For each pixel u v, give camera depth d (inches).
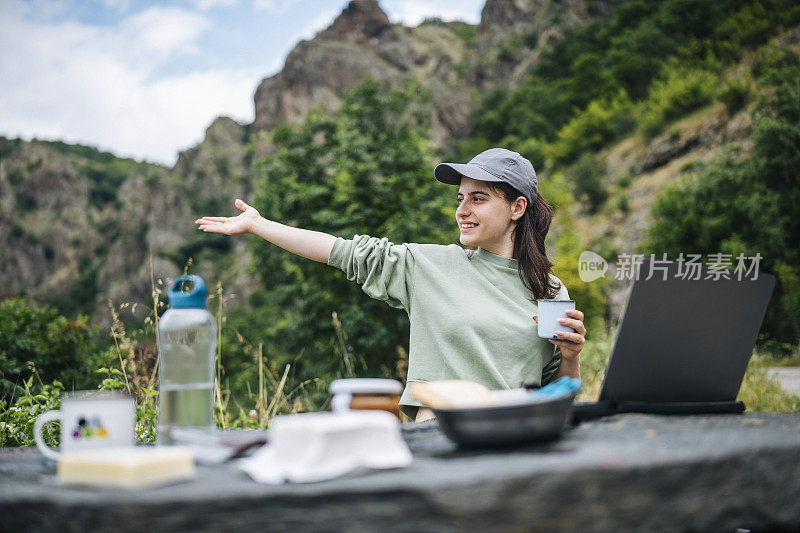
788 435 34.7
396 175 469.1
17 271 2837.1
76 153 3484.3
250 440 36.2
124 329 116.6
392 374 402.0
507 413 34.3
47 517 25.3
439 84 2340.1
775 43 1248.2
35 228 2987.2
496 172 71.8
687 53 1547.7
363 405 36.9
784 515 30.9
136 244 2785.4
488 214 72.4
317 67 2488.9
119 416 34.9
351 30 2918.3
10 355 172.9
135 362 112.3
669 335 46.9
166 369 39.4
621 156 1371.8
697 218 840.9
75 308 2576.3
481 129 2036.2
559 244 548.1
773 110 941.2
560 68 2086.6
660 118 1358.3
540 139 1739.7
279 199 482.0
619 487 27.5
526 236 73.4
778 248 733.3
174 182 3070.9
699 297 47.4
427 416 66.9
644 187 1205.1
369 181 467.2
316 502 25.5
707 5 1683.1
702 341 48.1
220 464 34.6
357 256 71.4
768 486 30.7
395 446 31.4
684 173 1139.3
